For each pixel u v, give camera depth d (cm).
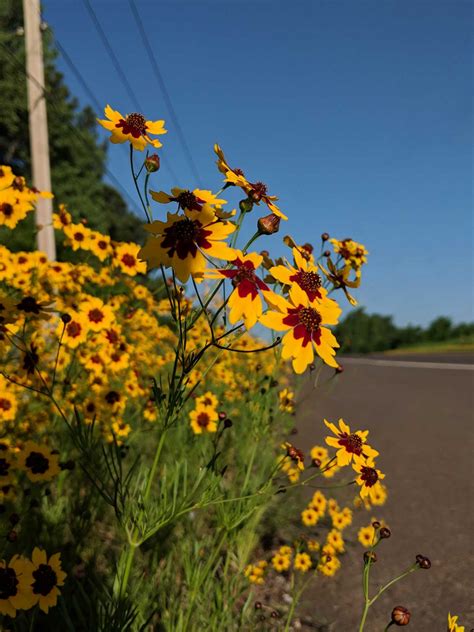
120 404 316
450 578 312
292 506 378
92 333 324
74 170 2683
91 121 3153
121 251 441
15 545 232
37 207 708
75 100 3055
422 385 1243
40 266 374
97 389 319
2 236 638
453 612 278
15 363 310
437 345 4769
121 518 176
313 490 452
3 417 268
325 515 405
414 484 475
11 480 239
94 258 586
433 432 689
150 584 234
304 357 144
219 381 453
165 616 226
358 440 202
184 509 181
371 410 860
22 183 354
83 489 319
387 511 415
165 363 492
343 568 329
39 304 246
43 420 303
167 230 148
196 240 147
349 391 1106
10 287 357
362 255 251
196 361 158
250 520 284
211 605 243
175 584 260
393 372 1638
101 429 306
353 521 397
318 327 151
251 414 278
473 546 353
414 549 351
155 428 357
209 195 169
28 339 299
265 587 304
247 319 144
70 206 2577
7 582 158
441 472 512
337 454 196
